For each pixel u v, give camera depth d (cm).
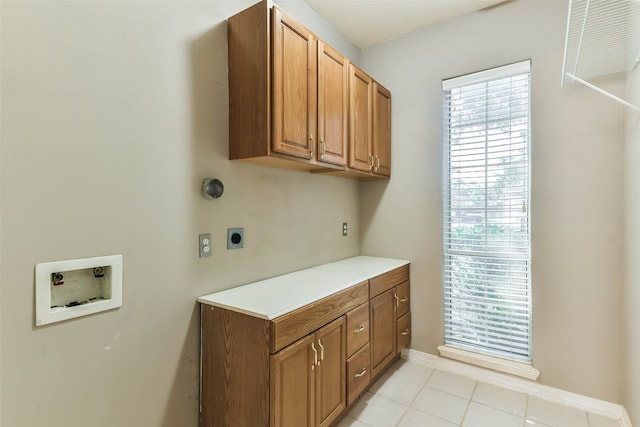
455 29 233
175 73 141
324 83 181
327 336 158
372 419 181
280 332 129
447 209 243
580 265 191
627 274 171
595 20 143
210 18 155
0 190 95
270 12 149
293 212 209
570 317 194
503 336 218
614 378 182
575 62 165
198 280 151
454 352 231
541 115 201
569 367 195
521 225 212
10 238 97
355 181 276
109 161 119
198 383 150
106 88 118
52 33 104
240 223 172
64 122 107
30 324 101
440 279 242
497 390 210
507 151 216
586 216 188
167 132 138
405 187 258
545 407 192
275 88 150
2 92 95
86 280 116
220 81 160
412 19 235
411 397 202
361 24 242
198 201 151
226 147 163
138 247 128
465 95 233
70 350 110
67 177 108
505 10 214
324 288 166
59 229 107
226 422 140
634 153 159
